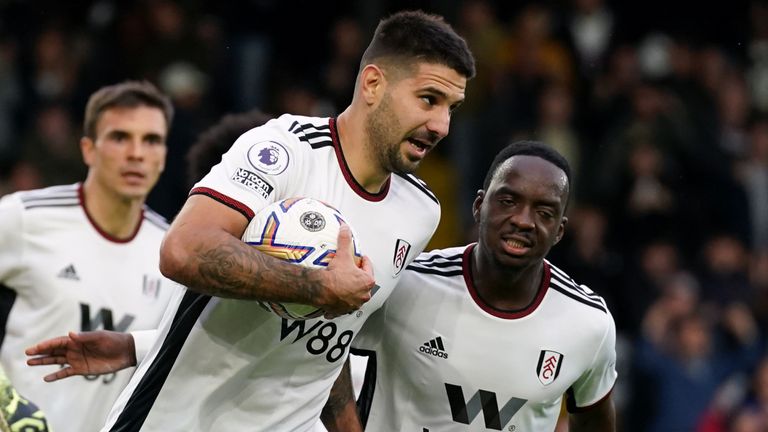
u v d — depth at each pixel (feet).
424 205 57.21
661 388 124.57
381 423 62.80
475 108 149.28
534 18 154.81
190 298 53.62
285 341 53.57
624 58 157.79
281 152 51.49
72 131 137.80
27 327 74.02
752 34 178.50
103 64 145.48
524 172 57.57
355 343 62.08
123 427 54.90
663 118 150.51
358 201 53.83
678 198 148.05
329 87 147.64
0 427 42.83
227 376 53.83
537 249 57.77
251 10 151.02
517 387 61.00
